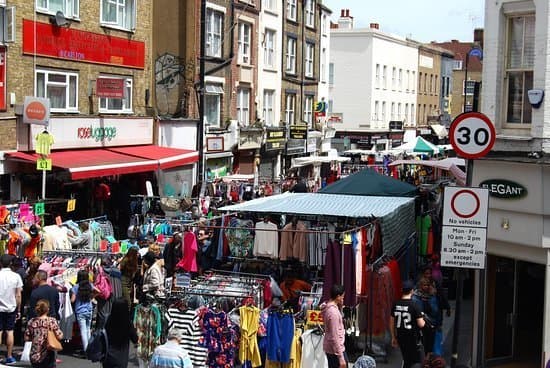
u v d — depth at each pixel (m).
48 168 18.98
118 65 25.41
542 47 12.64
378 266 13.77
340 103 56.59
